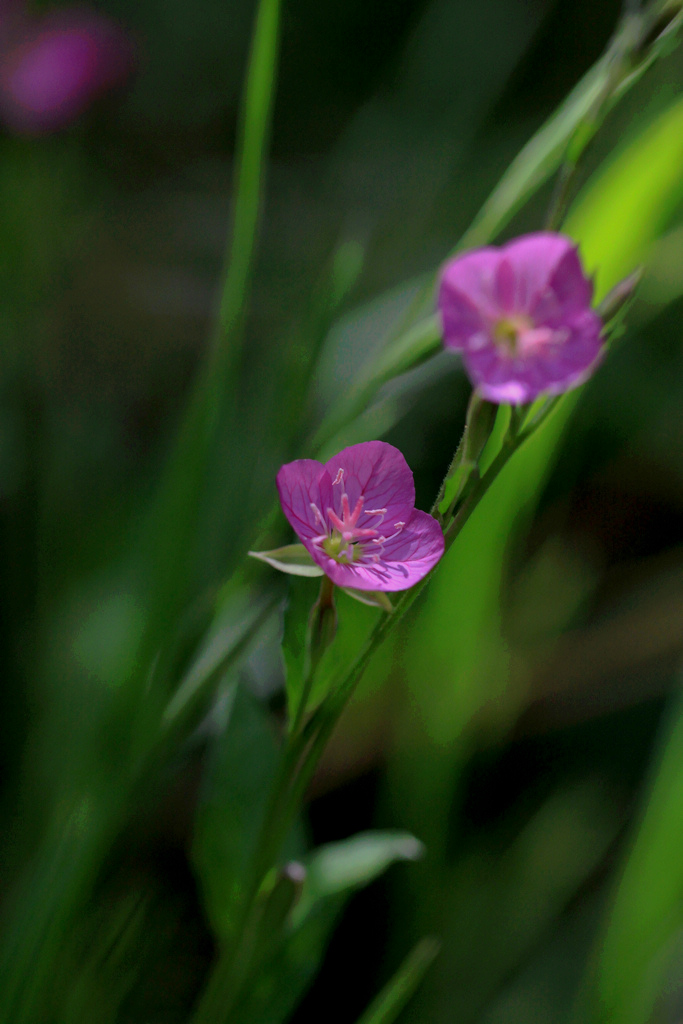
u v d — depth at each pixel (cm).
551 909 36
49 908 28
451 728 33
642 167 31
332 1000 35
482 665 33
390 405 31
